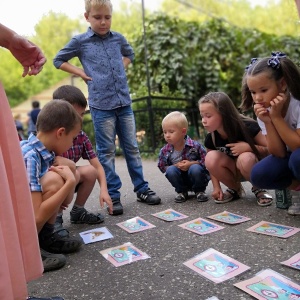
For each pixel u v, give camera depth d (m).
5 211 0.85
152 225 1.98
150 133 5.20
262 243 1.58
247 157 2.14
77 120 1.71
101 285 1.33
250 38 7.15
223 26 7.21
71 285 1.35
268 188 1.96
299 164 1.71
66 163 1.78
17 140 0.99
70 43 2.42
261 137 2.22
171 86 6.57
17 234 0.89
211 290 1.21
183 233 1.81
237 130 2.21
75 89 2.15
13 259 0.86
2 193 0.85
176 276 1.34
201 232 1.79
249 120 2.29
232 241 1.64
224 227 1.84
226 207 2.21
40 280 1.41
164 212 2.22
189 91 6.54
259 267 1.35
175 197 2.60
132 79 6.75
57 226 1.79
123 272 1.42
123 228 1.97
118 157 5.58
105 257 1.58
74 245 1.65
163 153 2.63
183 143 2.56
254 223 1.85
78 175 1.91
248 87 1.78
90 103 2.41
